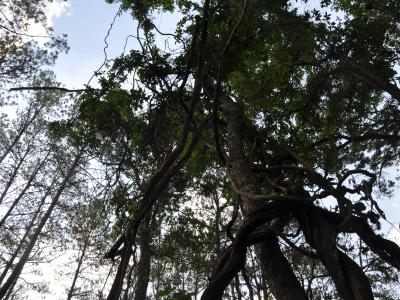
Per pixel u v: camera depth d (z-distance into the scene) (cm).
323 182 294
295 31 574
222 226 1003
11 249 1798
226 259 264
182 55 357
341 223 242
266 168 346
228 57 367
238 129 425
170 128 396
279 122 598
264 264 270
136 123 427
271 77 582
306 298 250
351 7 1058
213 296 243
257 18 415
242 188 330
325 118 769
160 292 291
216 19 380
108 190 372
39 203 1808
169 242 903
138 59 356
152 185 239
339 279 219
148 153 392
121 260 216
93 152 437
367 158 966
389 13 844
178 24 455
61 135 466
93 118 429
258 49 471
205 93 413
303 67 841
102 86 375
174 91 361
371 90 839
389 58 812
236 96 585
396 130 909
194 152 662
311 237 247
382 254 253
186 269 887
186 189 823
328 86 797
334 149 594
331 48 780
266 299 755
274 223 275
